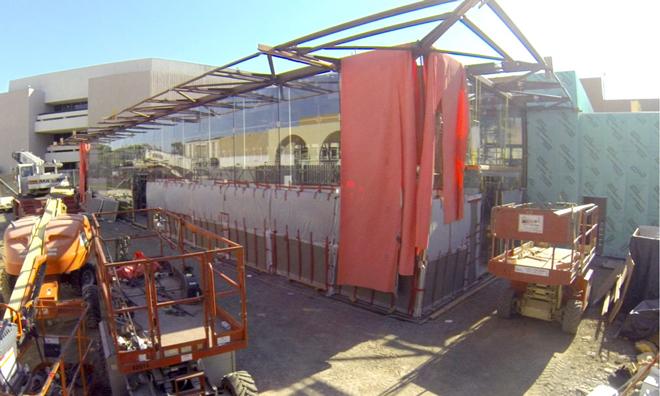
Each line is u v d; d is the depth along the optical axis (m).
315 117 10.71
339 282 9.02
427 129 7.67
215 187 14.00
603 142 13.05
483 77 10.26
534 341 7.09
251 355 6.70
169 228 8.80
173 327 5.27
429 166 7.70
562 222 6.95
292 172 11.59
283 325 7.90
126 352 4.32
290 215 10.60
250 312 8.55
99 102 47.62
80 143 31.83
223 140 14.77
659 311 6.81
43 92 64.25
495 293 9.66
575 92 13.11
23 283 6.39
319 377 6.00
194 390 4.50
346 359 6.54
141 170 21.59
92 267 8.78
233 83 11.12
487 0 5.98
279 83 10.96
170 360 4.50
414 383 5.82
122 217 23.02
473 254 10.23
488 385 5.74
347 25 6.84
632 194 12.77
